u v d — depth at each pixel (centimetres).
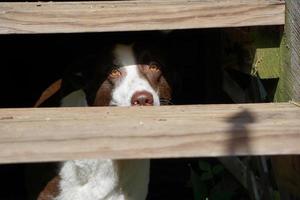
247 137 246
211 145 246
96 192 357
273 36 295
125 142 245
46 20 280
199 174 487
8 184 494
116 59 353
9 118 260
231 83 416
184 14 283
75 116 262
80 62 371
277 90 299
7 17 279
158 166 511
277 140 247
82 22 281
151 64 358
